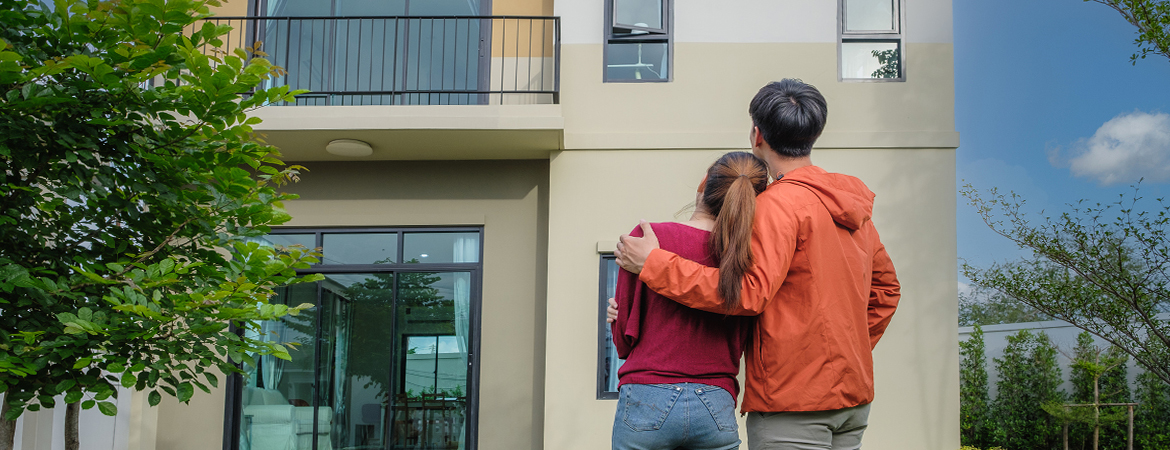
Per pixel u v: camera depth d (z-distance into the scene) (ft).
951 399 17.52
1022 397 24.79
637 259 5.58
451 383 19.30
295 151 18.83
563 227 18.49
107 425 17.95
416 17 17.88
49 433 15.88
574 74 18.98
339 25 20.24
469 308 19.58
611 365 18.17
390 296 19.62
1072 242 18.62
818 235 5.60
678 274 5.33
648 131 18.69
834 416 5.67
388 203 19.71
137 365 8.53
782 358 5.57
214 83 8.99
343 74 20.12
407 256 19.77
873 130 18.45
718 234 5.46
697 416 5.55
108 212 9.86
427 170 19.85
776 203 5.57
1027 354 25.21
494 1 20.18
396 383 19.31
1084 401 23.76
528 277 19.49
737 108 18.72
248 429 19.13
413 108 17.58
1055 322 25.09
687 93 18.80
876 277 6.79
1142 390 23.20
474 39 20.16
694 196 18.40
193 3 8.67
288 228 19.72
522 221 19.67
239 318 9.36
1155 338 18.97
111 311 9.14
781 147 6.29
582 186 18.61
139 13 8.44
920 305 17.80
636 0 19.24
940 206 18.08
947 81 18.60
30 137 8.48
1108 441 23.34
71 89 8.63
